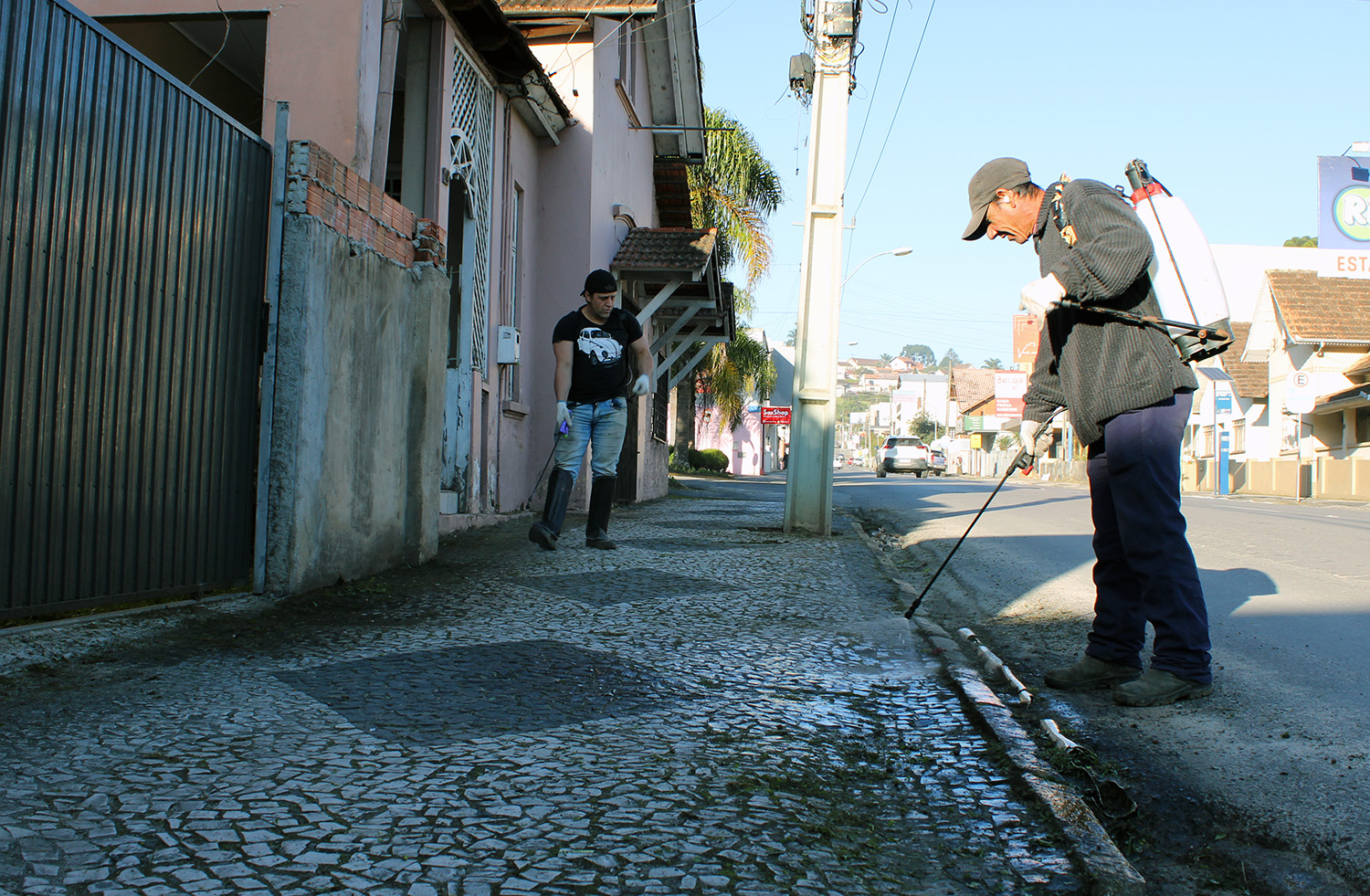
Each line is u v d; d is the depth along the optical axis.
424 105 8.09
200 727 2.86
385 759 2.65
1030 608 5.54
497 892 1.91
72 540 3.72
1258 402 34.16
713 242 12.77
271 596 4.75
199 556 4.50
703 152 16.84
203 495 4.50
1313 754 2.94
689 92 15.86
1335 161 37.16
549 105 10.45
